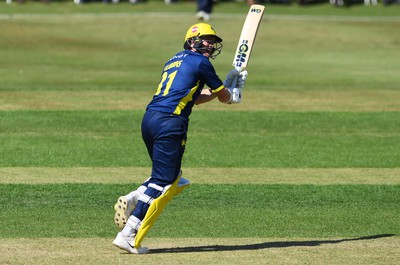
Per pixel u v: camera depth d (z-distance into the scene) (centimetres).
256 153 5109
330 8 16675
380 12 16138
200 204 3800
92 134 5594
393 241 3183
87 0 16800
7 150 5034
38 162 4731
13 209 3644
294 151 5191
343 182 4359
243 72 3188
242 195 3997
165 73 3003
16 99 6731
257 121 6159
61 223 3406
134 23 13200
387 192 4109
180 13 14800
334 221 3522
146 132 2950
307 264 2820
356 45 11844
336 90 7719
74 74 8681
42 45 11000
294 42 11925
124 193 3997
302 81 8494
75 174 4441
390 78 8869
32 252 2928
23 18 13638
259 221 3500
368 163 4875
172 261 2833
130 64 9669
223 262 2828
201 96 3088
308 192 4084
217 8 15912
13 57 9938
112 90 7344
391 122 6225
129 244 2894
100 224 3397
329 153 5147
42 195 3928
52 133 5588
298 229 3375
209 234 3266
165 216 3562
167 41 11756
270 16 14812
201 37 3045
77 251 2955
